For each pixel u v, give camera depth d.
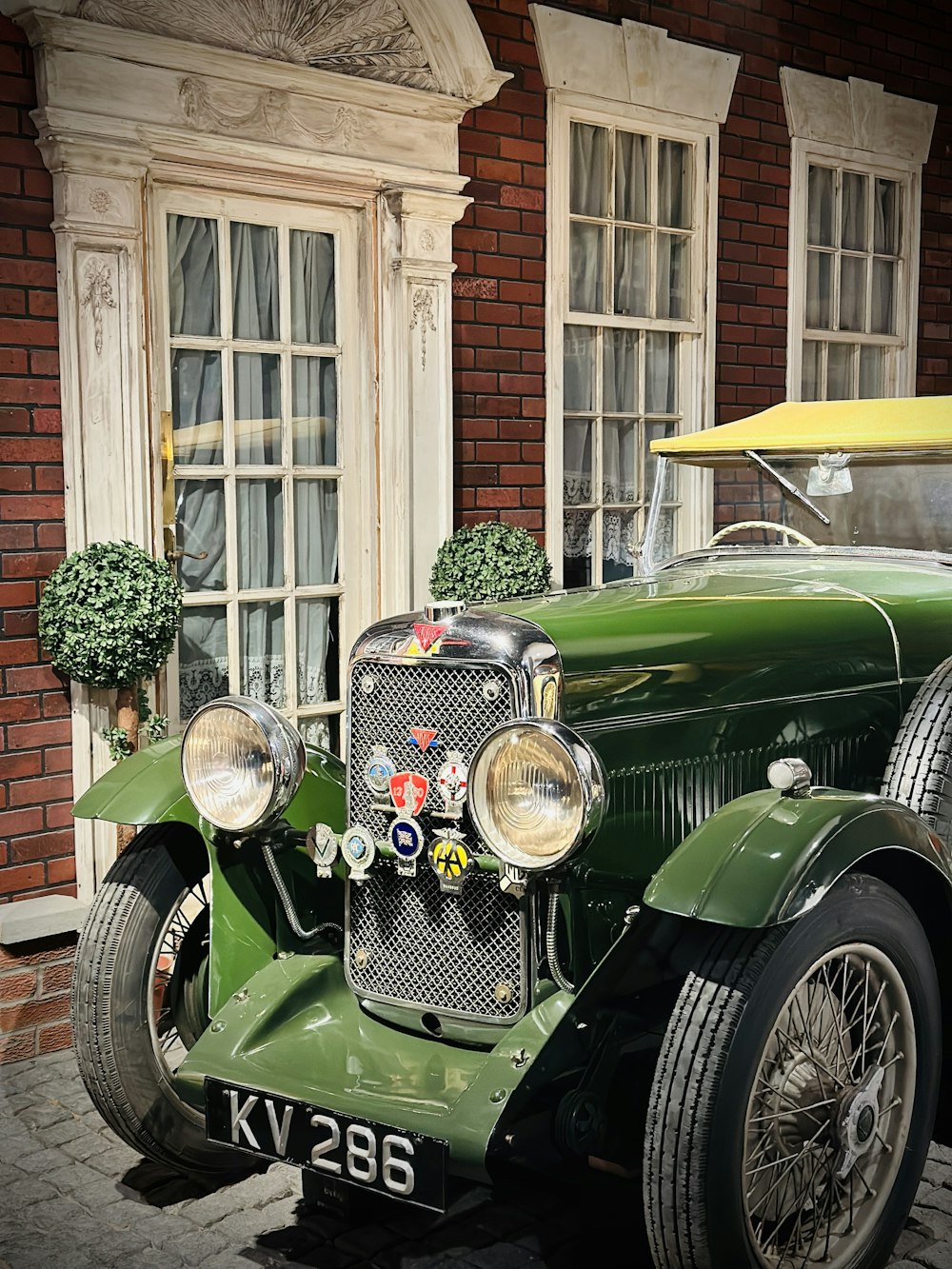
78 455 4.23
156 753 3.19
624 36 5.88
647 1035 2.69
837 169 7.07
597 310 6.04
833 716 3.25
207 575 4.84
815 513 3.92
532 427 5.74
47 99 4.09
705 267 6.40
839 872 2.40
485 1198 2.78
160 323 4.61
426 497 5.26
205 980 3.30
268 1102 2.60
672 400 6.45
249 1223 2.95
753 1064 2.37
